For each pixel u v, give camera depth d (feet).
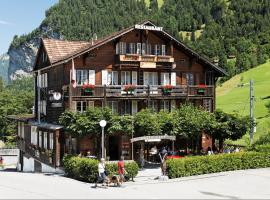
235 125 150.82
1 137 394.52
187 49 169.48
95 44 152.97
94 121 134.41
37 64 188.75
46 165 161.99
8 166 263.70
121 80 161.89
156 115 142.41
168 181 116.47
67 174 134.72
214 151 162.40
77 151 150.51
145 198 91.25
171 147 162.30
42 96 181.47
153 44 165.07
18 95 432.25
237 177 124.26
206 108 173.47
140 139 134.62
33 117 201.46
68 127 136.56
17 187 106.83
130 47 161.48
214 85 177.17
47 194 94.99
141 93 156.35
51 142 160.56
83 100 147.84
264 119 300.81
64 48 174.19
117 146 154.40
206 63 173.88
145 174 129.80
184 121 142.72
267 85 497.05
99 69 158.20
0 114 394.52
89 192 98.27
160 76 168.45
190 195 96.73
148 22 157.89
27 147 193.88
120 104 159.33
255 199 94.32
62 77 156.97
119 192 98.73
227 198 94.63
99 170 107.76
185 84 172.86
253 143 166.61
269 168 142.82
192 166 126.72
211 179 120.67
